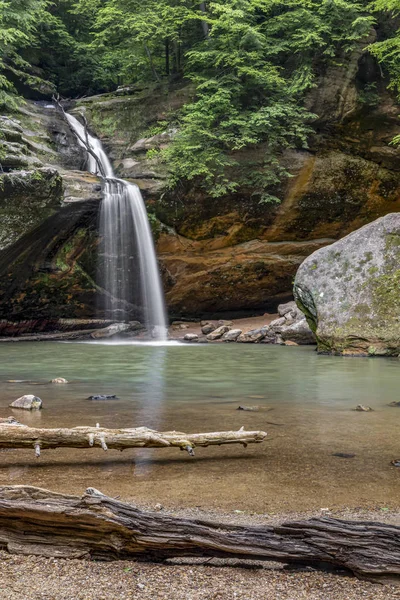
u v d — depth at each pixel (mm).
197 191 23594
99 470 4801
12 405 7582
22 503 3154
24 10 24453
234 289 24828
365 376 11367
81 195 20797
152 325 23578
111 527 3047
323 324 16250
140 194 22969
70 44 29016
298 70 24125
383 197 24688
